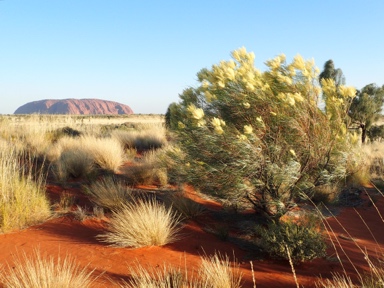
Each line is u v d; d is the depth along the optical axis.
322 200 9.27
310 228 5.70
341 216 8.47
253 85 5.94
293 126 5.82
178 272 4.07
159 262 4.75
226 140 5.90
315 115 6.04
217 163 6.20
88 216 6.41
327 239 6.49
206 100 6.45
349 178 11.19
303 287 4.28
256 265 4.98
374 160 13.87
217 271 3.98
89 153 10.66
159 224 5.50
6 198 6.07
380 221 8.34
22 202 6.07
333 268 5.06
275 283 4.38
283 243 5.12
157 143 16.27
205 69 6.80
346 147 6.14
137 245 5.22
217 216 7.20
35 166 8.83
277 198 6.41
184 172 6.71
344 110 6.16
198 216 7.07
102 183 7.78
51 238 5.39
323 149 6.05
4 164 6.71
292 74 6.07
